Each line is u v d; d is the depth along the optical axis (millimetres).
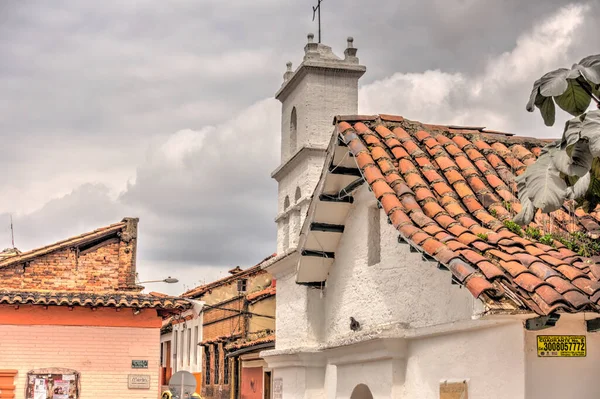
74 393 19109
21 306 19094
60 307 19281
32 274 20719
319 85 21328
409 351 12617
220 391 36188
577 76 8562
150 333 19734
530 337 9945
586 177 8695
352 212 15406
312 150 20406
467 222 11664
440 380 11656
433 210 12117
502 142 14281
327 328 16469
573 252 10680
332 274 16281
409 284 12945
